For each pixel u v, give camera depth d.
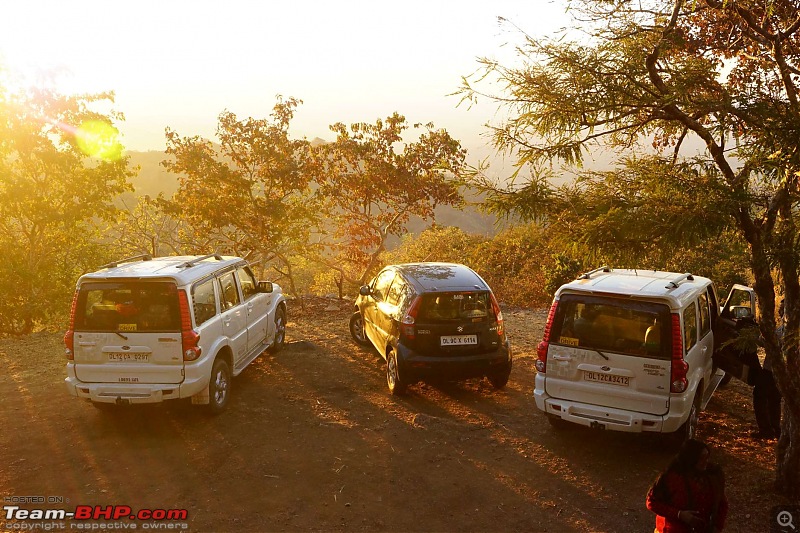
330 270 24.91
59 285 18.41
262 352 9.52
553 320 6.48
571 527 5.05
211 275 7.86
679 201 4.29
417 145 15.88
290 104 15.71
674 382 5.80
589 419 6.12
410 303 8.05
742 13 5.39
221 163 15.40
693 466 3.80
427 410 7.82
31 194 17.41
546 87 4.59
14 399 8.16
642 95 4.65
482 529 5.01
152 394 6.73
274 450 6.52
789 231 4.40
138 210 22.22
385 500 5.48
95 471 5.98
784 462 5.48
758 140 4.21
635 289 6.25
